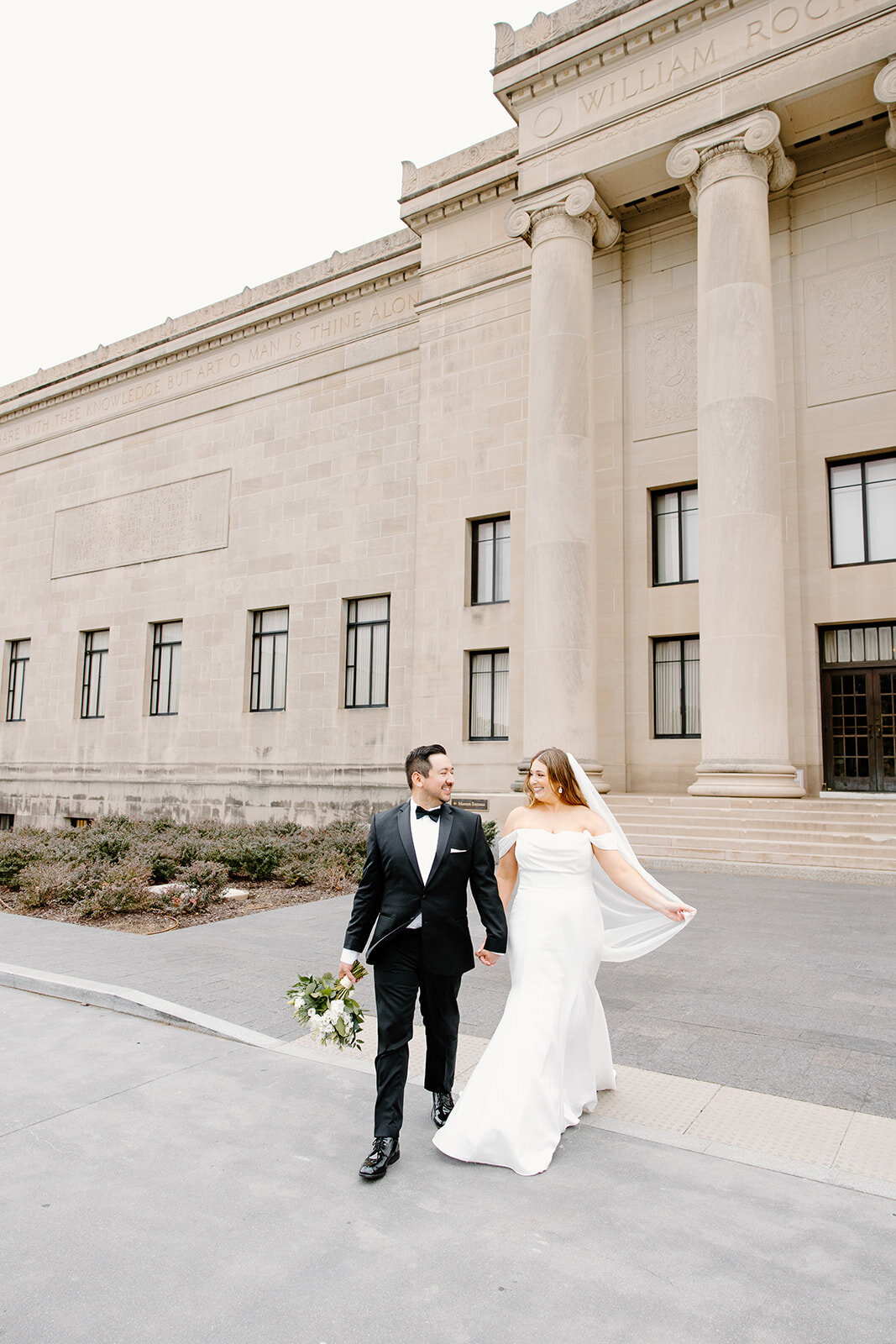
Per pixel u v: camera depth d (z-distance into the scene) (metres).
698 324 16.53
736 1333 2.80
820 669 17.19
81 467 30.50
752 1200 3.67
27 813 29.75
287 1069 5.37
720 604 15.12
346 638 23.38
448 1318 2.91
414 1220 3.55
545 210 18.28
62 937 9.41
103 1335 2.85
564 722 16.86
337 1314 2.95
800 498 17.33
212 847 15.00
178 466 27.69
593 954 4.47
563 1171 3.96
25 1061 5.57
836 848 13.06
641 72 17.30
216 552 26.20
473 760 20.00
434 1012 4.43
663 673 18.81
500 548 20.78
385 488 22.98
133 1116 4.67
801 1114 4.56
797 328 17.64
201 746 25.55
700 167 16.44
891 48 14.74
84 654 29.52
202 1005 6.61
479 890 4.39
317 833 17.16
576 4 18.17
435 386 21.91
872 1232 3.41
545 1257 3.26
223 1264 3.25
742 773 14.72
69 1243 3.41
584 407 17.77
